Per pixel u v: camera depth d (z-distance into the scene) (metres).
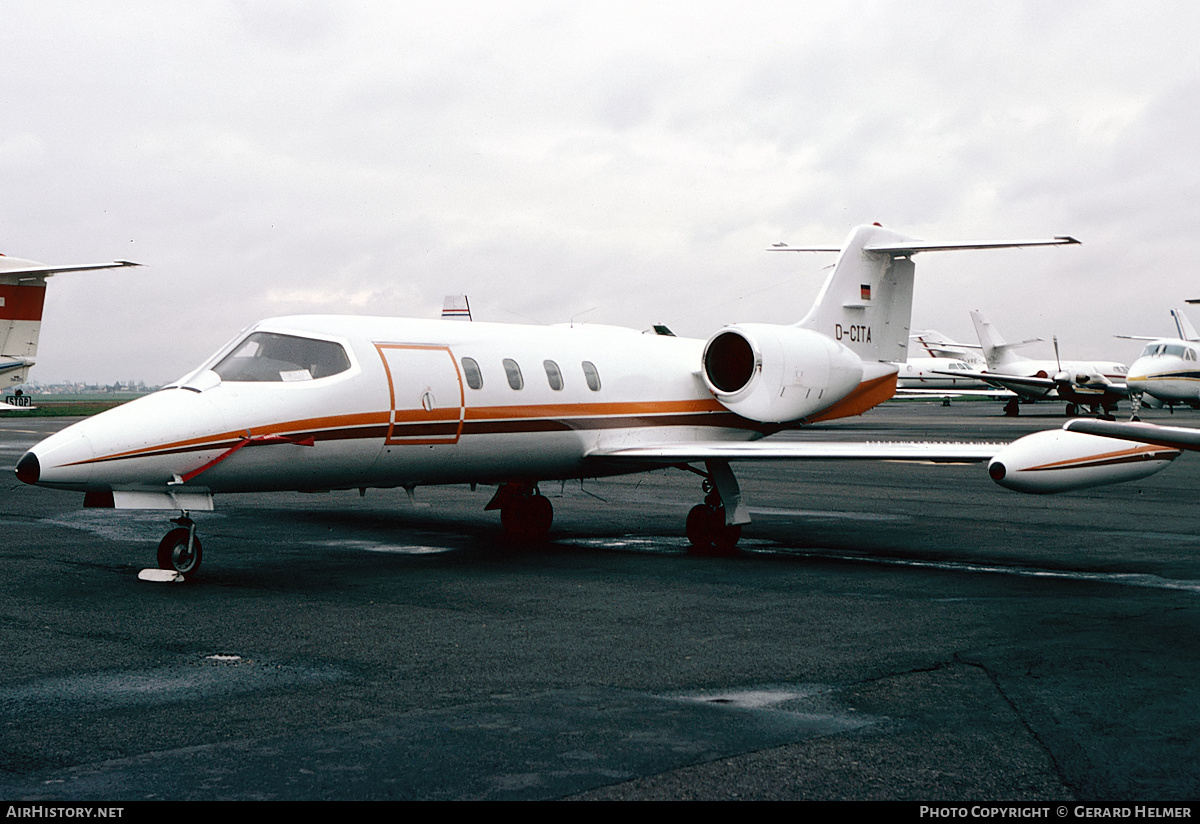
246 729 5.50
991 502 18.17
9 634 7.68
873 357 16.28
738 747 5.24
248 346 10.44
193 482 9.66
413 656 7.12
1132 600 9.31
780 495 19.34
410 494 11.94
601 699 6.11
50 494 17.98
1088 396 52.00
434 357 11.44
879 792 4.66
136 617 8.30
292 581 10.04
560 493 19.19
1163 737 5.44
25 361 38.38
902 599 9.33
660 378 13.89
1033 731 5.53
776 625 8.19
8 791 4.61
